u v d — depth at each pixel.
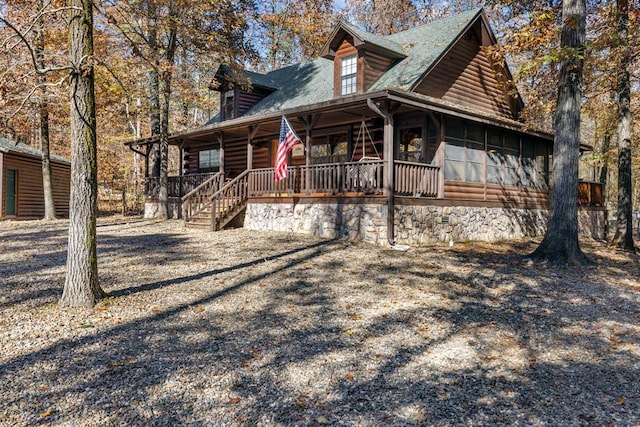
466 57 14.04
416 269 8.02
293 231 12.37
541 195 15.75
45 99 12.54
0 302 5.59
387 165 10.21
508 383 3.74
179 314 5.34
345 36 13.38
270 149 16.92
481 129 13.20
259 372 3.84
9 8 11.33
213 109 35.91
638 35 10.66
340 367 3.98
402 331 4.96
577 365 4.17
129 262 8.19
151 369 3.83
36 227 14.01
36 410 3.12
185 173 21.47
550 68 12.67
